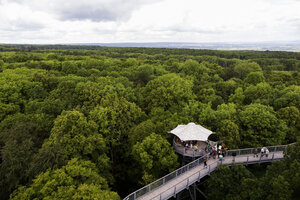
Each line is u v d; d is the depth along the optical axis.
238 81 70.12
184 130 29.52
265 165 31.22
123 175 34.59
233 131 30.59
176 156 27.25
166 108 43.56
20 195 19.66
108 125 32.56
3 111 37.41
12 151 23.81
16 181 22.75
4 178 22.98
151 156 26.20
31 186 20.78
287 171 19.70
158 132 31.64
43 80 50.59
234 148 30.20
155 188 23.20
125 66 91.69
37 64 76.81
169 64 109.06
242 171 25.14
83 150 26.69
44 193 19.20
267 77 76.25
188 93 45.84
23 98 43.72
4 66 72.38
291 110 35.72
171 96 43.59
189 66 82.88
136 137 30.14
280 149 30.42
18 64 75.81
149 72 74.69
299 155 21.17
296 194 19.14
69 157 26.11
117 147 35.69
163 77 57.62
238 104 45.28
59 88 44.69
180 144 31.34
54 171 21.41
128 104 37.28
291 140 34.50
